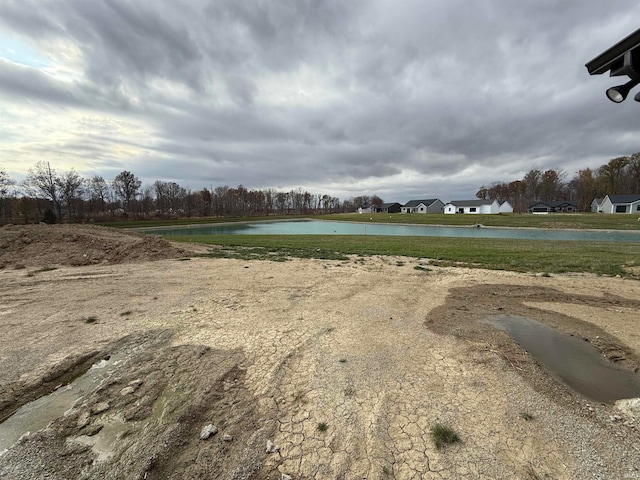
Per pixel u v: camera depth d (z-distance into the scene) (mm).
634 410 2367
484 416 2312
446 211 58812
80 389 2752
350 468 1866
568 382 2793
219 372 2961
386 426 2215
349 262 8883
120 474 1851
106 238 10477
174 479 1815
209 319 4367
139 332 3932
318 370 2984
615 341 3543
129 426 2262
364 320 4285
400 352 3338
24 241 9648
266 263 8719
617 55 3086
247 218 54000
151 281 6578
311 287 6070
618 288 5797
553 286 5988
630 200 43094
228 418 2332
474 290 5773
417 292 5688
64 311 4723
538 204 52750
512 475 1797
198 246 12547
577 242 13906
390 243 13906
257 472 1854
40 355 3340
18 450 2045
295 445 2057
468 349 3387
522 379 2811
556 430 2162
